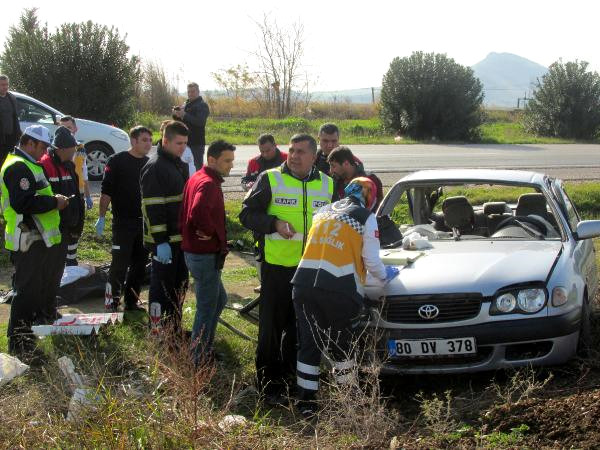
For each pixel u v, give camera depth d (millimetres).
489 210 7344
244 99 39344
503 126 39062
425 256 6293
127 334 6781
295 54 38781
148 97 34750
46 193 6469
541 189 7051
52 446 4344
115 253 7555
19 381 5625
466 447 4508
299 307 5328
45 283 6770
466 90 31812
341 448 4590
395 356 5590
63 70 24125
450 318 5539
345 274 5230
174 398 4586
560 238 6652
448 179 7219
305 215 5680
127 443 4211
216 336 6898
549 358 5527
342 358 5285
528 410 4812
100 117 24969
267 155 8305
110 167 7453
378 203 7367
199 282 5930
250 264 10242
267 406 5586
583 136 34781
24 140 6332
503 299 5516
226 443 4406
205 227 5707
